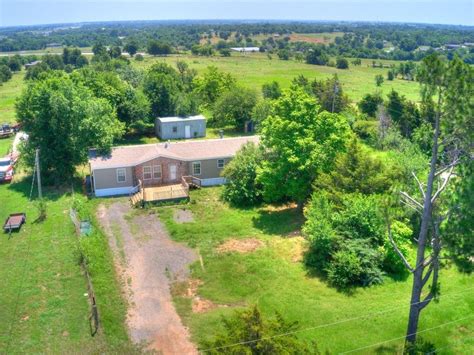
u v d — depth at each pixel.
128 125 56.53
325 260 26.12
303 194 33.09
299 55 162.00
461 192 16.91
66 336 20.86
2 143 56.56
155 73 65.00
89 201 37.69
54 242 29.97
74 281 25.39
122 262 27.61
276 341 14.06
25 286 24.86
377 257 24.98
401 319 21.50
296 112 32.97
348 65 143.62
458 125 16.95
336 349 19.55
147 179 40.06
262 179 33.34
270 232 31.48
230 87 72.19
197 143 42.81
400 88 97.69
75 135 40.16
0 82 109.75
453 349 19.50
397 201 20.39
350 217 26.30
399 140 48.78
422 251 18.86
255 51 195.38
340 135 33.22
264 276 25.72
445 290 23.94
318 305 22.81
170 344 20.48
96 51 165.75
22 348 20.06
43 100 39.75
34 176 42.16
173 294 24.34
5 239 30.48
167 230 32.06
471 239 16.64
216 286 24.98
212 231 31.66
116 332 21.17
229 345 14.04
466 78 16.52
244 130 62.56
